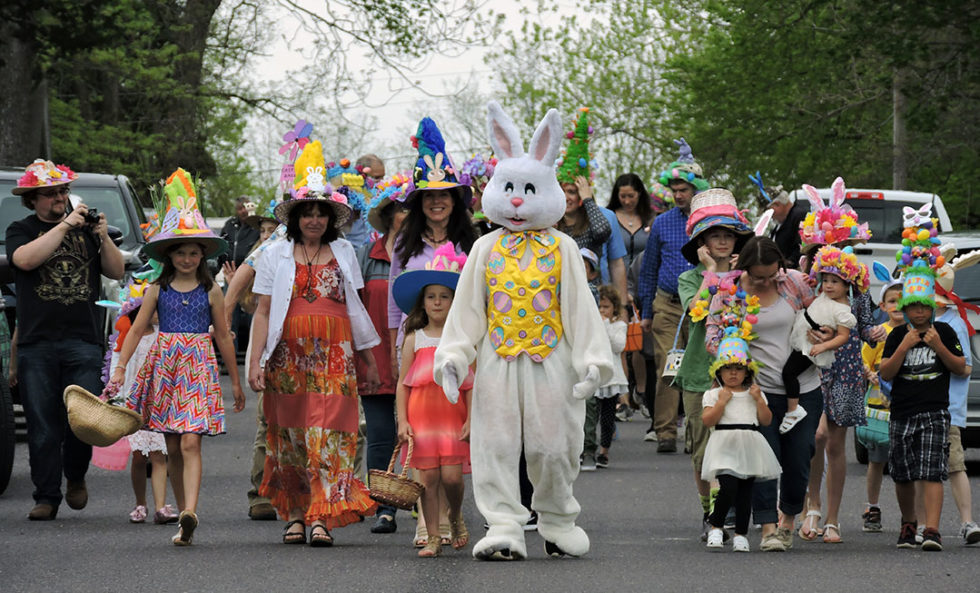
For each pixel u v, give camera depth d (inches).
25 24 3585.1
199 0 4842.5
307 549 1082.7
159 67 4653.1
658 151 6466.5
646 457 1758.1
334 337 1116.5
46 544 1108.5
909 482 1117.7
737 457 1069.1
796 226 1686.8
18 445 1855.3
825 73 4498.0
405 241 1163.3
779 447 1106.7
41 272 1275.8
